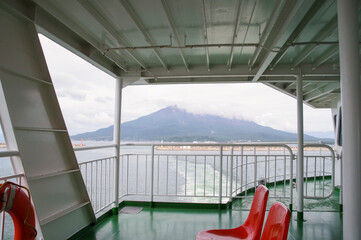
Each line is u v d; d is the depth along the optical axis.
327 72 4.00
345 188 1.68
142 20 2.65
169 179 9.16
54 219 2.65
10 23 2.29
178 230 3.54
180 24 2.72
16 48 2.35
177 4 2.30
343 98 1.70
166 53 3.64
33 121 2.54
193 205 4.55
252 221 2.05
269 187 6.56
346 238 1.66
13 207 2.02
